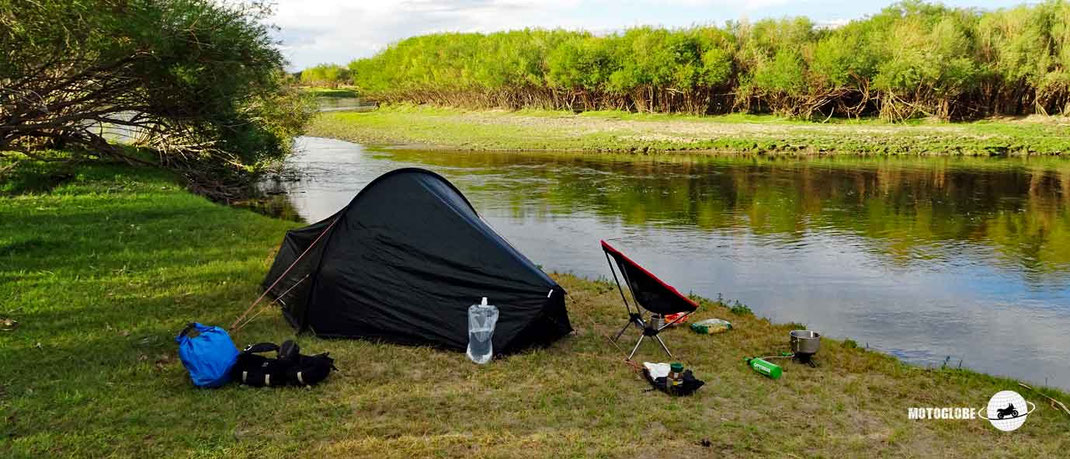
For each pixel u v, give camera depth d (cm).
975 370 979
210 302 1033
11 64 2020
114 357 796
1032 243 1867
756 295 1373
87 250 1339
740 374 820
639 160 3938
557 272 1476
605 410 705
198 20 2220
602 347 900
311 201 2555
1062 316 1246
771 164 3731
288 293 988
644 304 898
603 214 2292
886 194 2716
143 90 2452
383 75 11144
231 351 741
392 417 677
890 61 5975
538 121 6981
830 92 6294
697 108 7219
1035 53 5706
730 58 6994
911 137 4747
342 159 3966
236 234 1581
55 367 763
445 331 867
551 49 8344
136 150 2930
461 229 920
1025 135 4775
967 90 5931
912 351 1058
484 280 880
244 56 2434
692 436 655
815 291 1404
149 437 623
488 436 638
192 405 684
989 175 3247
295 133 3628
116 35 2100
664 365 797
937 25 6066
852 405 743
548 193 2733
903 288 1426
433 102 10312
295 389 731
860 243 1864
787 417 706
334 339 899
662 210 2372
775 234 1981
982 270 1577
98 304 998
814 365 863
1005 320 1223
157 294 1064
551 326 884
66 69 2355
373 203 956
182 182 2555
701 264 1625
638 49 7306
